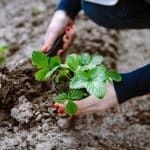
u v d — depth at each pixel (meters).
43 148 1.12
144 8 1.21
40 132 1.17
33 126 1.18
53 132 1.17
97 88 1.02
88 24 1.76
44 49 1.31
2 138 1.16
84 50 1.61
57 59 1.09
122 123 1.33
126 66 1.66
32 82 1.24
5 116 1.21
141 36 1.84
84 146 1.16
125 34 1.84
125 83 1.11
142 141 1.27
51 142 1.14
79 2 1.34
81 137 1.18
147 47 1.78
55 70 1.11
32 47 1.60
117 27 1.29
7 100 1.21
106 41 1.70
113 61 1.63
